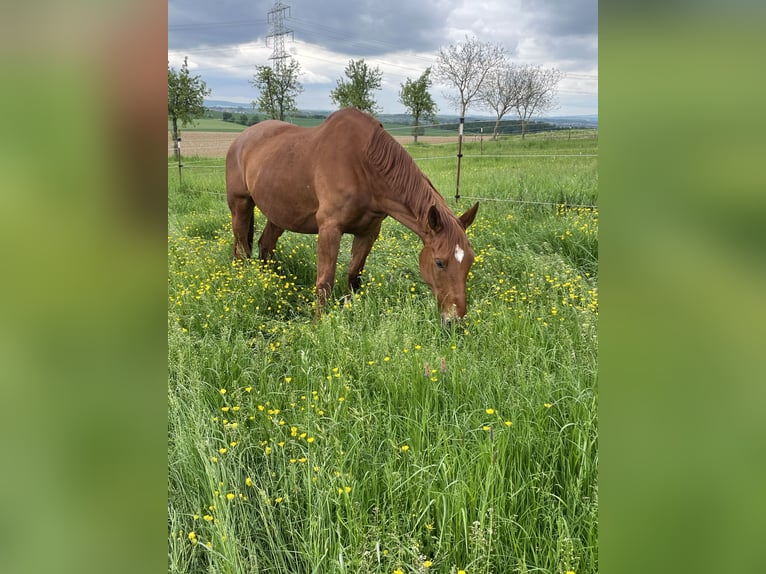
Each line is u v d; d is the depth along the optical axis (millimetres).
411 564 1626
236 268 4734
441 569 1661
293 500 1959
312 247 5488
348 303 3676
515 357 2797
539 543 1691
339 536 1660
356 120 3871
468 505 1811
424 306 3760
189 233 7027
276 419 2346
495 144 20922
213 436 2207
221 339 3164
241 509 1883
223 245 5723
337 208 3918
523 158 15320
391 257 4914
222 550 1663
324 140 3992
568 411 2326
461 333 3268
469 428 2256
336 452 2023
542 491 1853
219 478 1966
